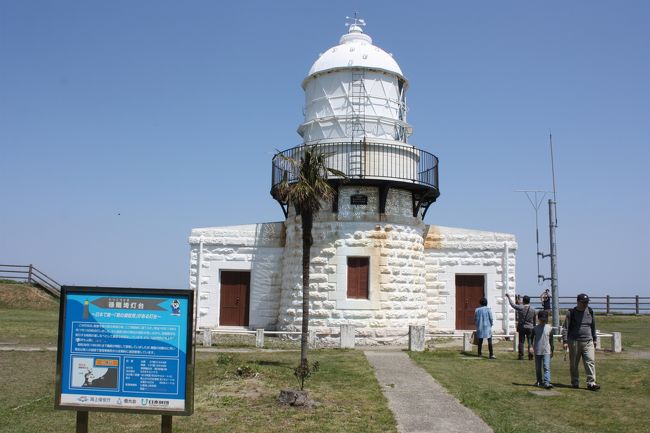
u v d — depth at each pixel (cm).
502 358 1806
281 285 2506
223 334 2397
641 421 1019
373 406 1117
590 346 1302
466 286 2538
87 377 732
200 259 2541
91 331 737
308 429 966
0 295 3400
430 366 1585
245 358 1712
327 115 2412
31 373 1438
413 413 1066
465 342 1967
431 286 2530
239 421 1016
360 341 2192
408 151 2352
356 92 2389
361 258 2261
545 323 1332
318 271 2255
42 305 3409
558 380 1416
